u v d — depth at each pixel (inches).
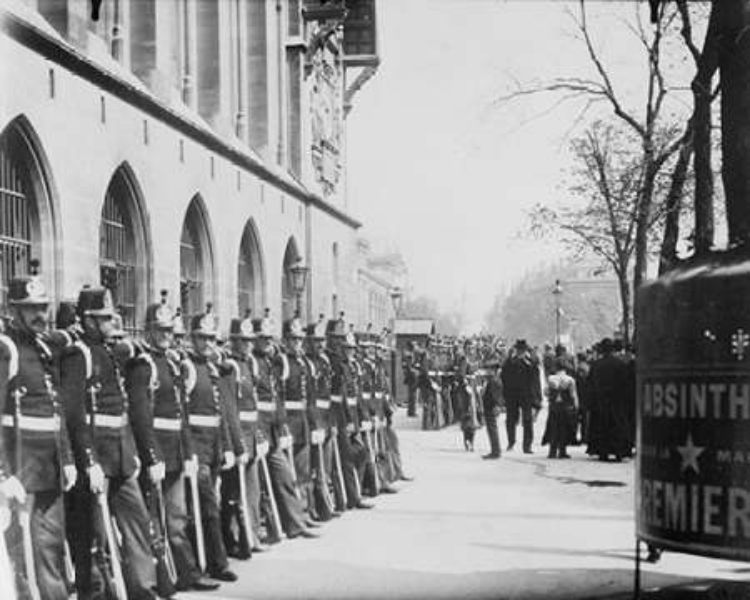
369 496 546.6
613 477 615.2
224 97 1074.7
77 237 669.9
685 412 236.1
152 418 323.0
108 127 731.4
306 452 462.0
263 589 332.8
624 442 701.3
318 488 471.8
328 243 1425.9
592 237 406.6
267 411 426.9
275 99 1264.8
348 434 518.6
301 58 1316.4
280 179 1200.2
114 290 781.9
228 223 1035.3
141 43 867.4
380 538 423.5
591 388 710.5
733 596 301.4
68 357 294.4
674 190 283.7
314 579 346.3
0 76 564.4
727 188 247.9
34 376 281.4
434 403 1102.4
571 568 350.6
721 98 249.4
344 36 1514.5
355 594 320.2
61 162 647.1
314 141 1392.7
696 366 234.4
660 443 241.1
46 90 625.3
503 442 930.7
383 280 1491.1
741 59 244.8
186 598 324.8
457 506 507.2
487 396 765.3
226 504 389.7
